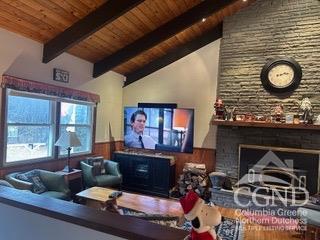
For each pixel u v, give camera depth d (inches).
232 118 176.9
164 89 216.5
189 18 161.0
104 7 132.3
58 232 44.3
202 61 202.5
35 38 143.9
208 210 35.7
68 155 162.9
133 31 165.5
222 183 172.9
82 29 138.7
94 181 168.6
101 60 192.2
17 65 136.6
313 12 163.5
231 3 153.6
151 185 198.7
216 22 189.6
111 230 38.6
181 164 207.3
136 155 204.7
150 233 36.9
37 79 148.9
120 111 233.6
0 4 113.2
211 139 199.5
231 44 185.0
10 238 50.3
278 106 167.0
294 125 157.0
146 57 208.1
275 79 171.2
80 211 44.2
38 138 155.7
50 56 149.3
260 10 176.7
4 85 128.3
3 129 131.3
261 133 174.7
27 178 133.6
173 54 212.1
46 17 129.6
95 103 199.9
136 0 126.3
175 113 201.3
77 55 178.1
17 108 142.1
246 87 180.1
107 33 160.2
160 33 169.5
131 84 229.9
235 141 182.1
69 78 173.0
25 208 47.1
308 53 164.1
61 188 138.6
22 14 123.0
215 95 198.4
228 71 185.8
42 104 157.5
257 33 177.3
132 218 42.3
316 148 159.9
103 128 212.4
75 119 186.2
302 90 165.0
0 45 127.9
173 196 192.2
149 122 209.5
